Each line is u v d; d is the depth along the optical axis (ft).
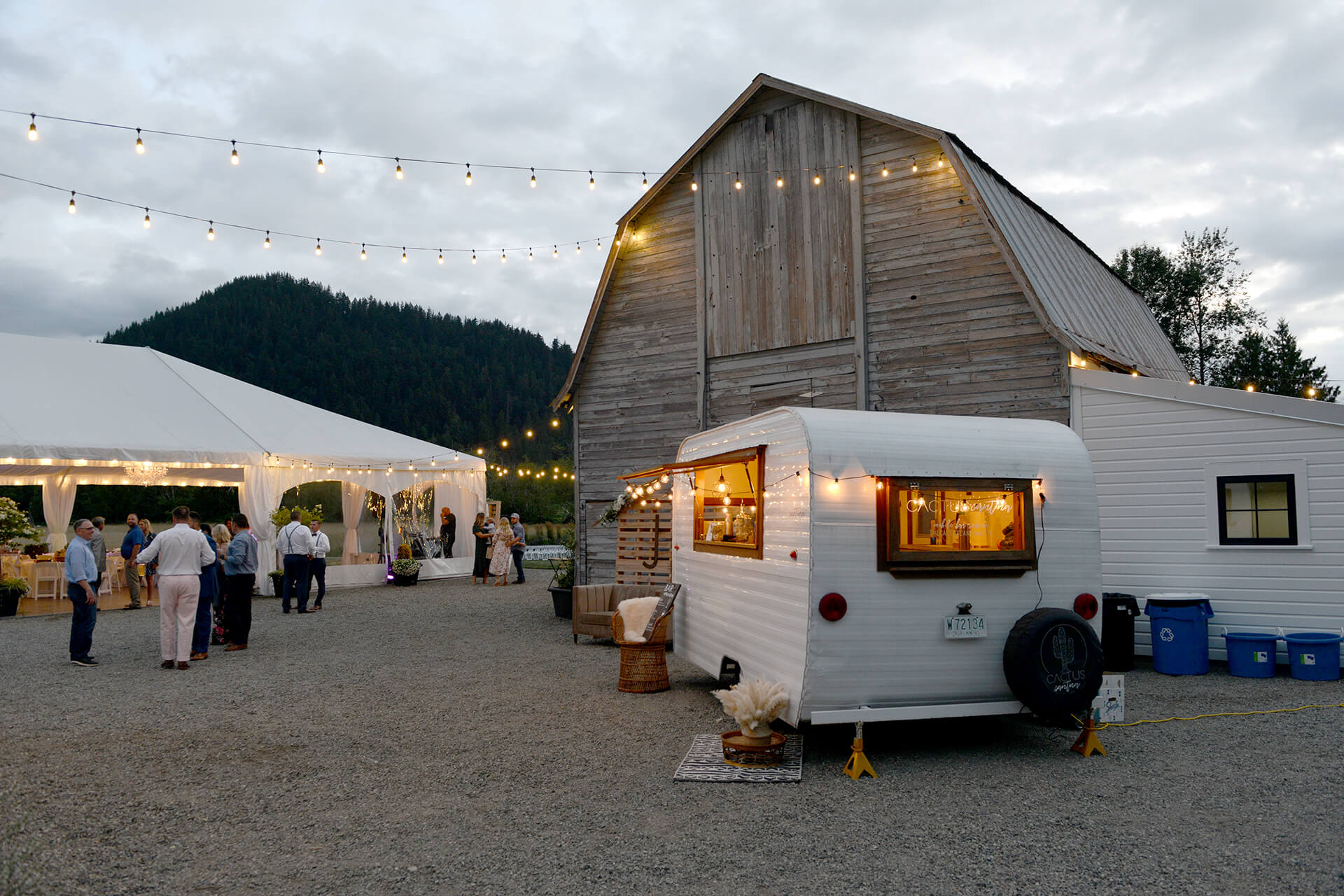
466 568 75.77
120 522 135.54
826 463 20.62
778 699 20.04
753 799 17.97
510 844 15.61
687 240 47.42
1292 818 16.49
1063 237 50.98
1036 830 16.07
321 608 53.26
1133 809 17.10
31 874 14.42
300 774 20.01
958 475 21.38
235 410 66.28
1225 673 30.71
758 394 43.96
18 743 22.75
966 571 21.01
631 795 18.22
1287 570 31.07
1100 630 22.20
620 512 44.80
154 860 15.08
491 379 417.28
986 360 37.09
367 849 15.48
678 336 47.39
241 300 452.76
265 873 14.49
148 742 22.81
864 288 40.60
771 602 22.35
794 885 13.76
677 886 13.78
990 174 41.83
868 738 22.90
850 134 41.50
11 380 58.08
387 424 375.25
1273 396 31.37
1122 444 33.99
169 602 33.71
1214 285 103.71
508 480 125.49
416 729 23.89
